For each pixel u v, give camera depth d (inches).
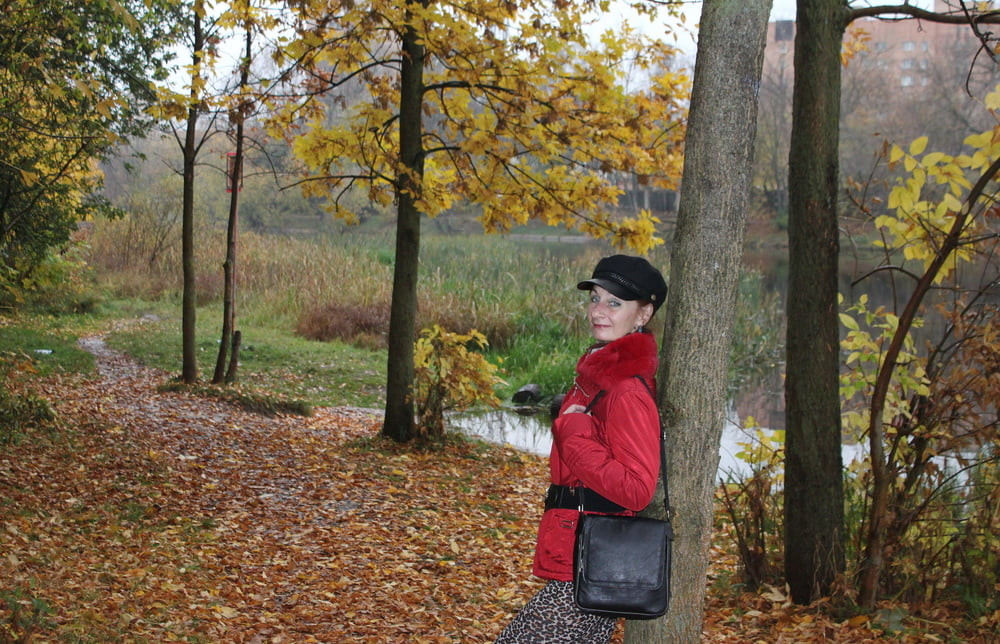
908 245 201.6
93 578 189.0
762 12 103.8
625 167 399.2
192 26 477.1
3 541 201.6
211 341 692.7
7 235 511.2
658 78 396.5
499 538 278.7
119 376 538.6
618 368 97.1
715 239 104.3
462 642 182.5
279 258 988.6
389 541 263.0
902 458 201.3
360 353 696.4
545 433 505.7
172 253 1047.0
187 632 167.2
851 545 211.3
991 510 195.5
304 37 367.6
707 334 104.9
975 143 186.2
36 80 361.4
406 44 389.1
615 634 192.9
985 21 184.1
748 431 467.8
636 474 92.7
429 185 412.8
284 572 224.1
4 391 361.7
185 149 489.4
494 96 385.4
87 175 580.1
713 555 267.9
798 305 197.6
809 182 193.9
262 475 329.7
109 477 296.7
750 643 178.1
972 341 186.9
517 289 819.4
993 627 178.4
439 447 407.8
